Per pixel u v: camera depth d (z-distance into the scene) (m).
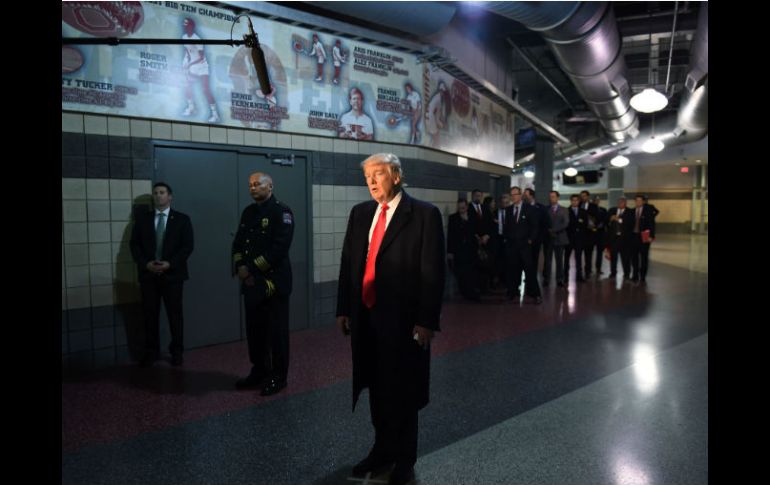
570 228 10.77
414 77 7.77
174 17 5.45
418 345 2.90
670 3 10.35
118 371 4.98
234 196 6.07
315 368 4.99
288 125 6.38
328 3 6.07
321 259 6.82
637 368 4.87
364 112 7.14
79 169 5.02
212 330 5.96
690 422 3.60
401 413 2.87
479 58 10.82
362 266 2.97
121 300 5.29
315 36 6.59
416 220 2.87
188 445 3.33
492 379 4.59
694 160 25.28
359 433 3.52
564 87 16.81
